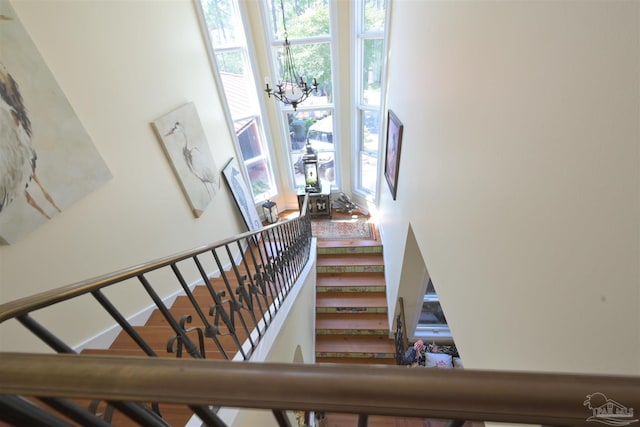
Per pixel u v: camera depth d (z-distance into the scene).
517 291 1.03
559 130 0.79
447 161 1.70
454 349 3.84
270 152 5.41
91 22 2.01
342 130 5.22
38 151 1.59
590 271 0.71
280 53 4.58
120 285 2.15
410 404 0.36
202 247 1.39
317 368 0.39
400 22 3.02
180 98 3.09
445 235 1.77
